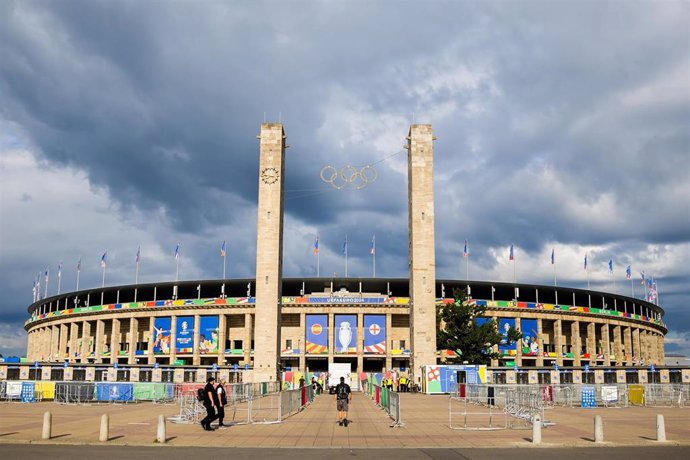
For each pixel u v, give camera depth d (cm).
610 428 3500
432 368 8081
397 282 13488
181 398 4084
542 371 10088
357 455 2466
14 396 5756
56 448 2608
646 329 15850
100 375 10556
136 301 14038
